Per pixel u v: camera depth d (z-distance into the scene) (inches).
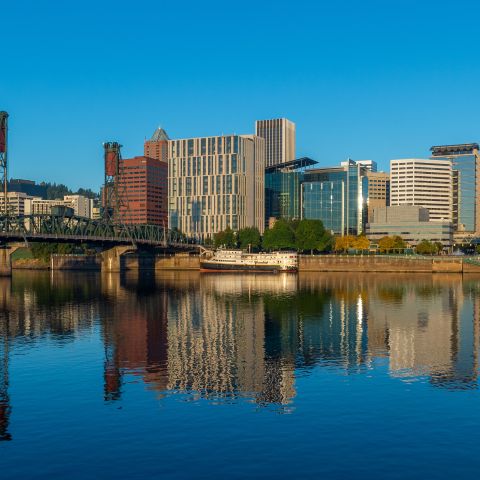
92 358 3073.3
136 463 1721.2
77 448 1830.7
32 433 1955.0
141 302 5871.1
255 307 5383.9
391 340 3585.1
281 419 2068.2
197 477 1631.4
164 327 4146.2
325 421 2048.5
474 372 2731.3
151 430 1972.2
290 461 1727.4
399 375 2677.2
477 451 1792.6
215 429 1978.3
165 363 2947.8
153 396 2351.1
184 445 1846.7
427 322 4365.2
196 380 2605.8
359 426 1999.3
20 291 7293.3
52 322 4402.1
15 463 1728.6
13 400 2311.8
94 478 1631.4
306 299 6127.0
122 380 2610.7
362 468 1681.8
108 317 4685.0
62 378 2647.6
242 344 3469.5
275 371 2765.7
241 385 2517.2
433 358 3051.2
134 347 3380.9
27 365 2910.9
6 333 3880.4
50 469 1688.0
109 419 2080.5
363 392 2399.1
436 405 2222.0
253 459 1740.9
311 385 2514.8
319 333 3858.3
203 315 4805.6
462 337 3693.4
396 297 6333.7
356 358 3053.6
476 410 2162.9
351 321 4419.3
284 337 3705.7
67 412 2161.7
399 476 1632.6
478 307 5344.5
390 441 1868.8
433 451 1793.8
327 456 1760.6
